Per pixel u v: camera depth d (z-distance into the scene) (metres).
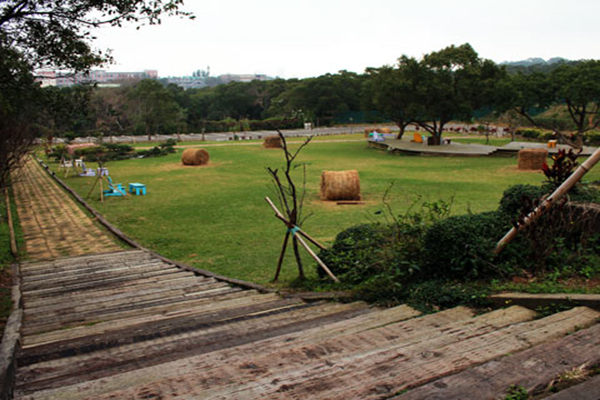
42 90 9.70
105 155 34.47
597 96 29.47
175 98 87.25
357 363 2.63
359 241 6.53
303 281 6.70
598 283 4.41
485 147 36.34
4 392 2.67
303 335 3.46
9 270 8.86
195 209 16.00
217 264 9.38
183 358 3.14
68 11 8.29
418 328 3.49
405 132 61.09
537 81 31.84
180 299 6.14
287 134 63.56
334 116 81.25
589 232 5.52
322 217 14.23
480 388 2.20
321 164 29.62
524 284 4.50
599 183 11.84
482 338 2.95
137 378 2.71
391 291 4.93
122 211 15.99
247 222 13.77
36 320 5.21
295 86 80.88
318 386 2.37
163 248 11.06
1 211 15.83
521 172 23.78
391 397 2.23
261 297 5.84
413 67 35.50
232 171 26.42
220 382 2.51
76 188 21.48
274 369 2.68
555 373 2.34
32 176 26.48
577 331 2.96
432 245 5.15
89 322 4.95
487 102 35.22
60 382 2.86
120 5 8.21
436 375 2.46
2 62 8.54
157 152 36.59
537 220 4.92
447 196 17.27
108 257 10.02
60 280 7.81
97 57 9.22
